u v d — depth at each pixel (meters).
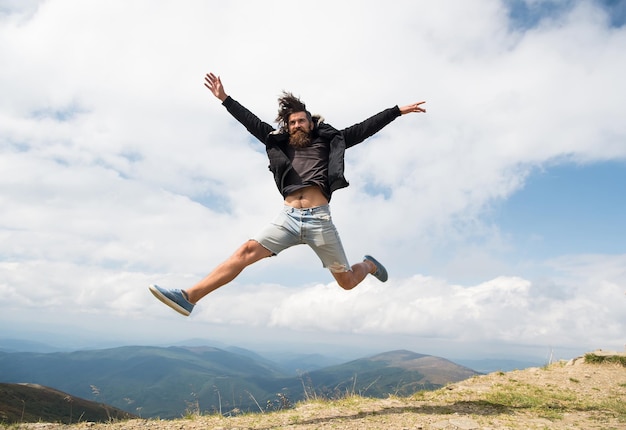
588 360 9.02
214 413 4.97
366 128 4.26
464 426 4.07
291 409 5.14
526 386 6.79
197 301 3.77
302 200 3.96
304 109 4.19
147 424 4.36
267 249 3.96
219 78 4.35
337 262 4.18
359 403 5.28
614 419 4.57
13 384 25.00
